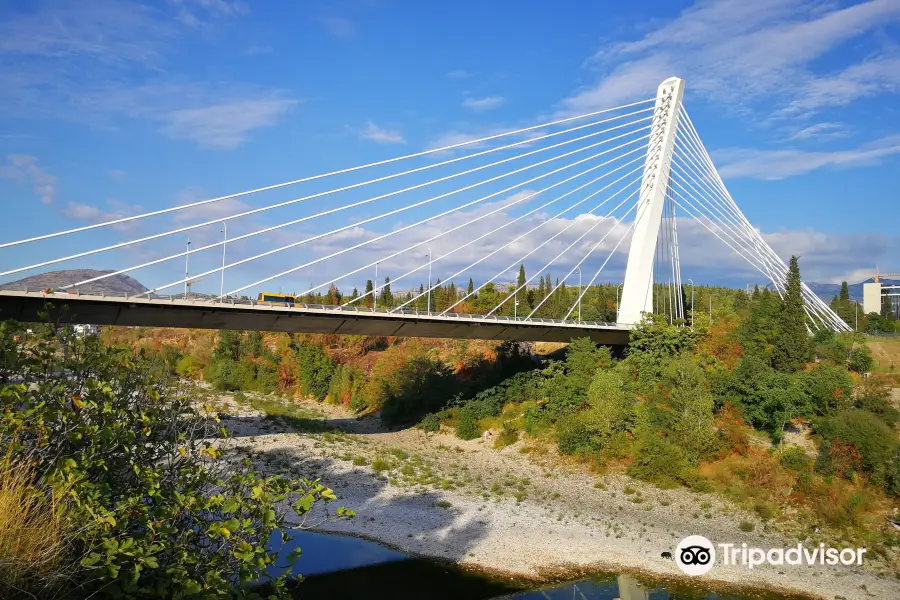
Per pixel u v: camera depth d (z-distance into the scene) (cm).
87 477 1198
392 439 7081
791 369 6694
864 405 5547
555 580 3391
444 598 3138
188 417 1611
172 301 5253
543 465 5831
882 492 4588
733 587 3384
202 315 5594
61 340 1415
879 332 11256
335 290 13725
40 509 1154
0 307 4881
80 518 1141
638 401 6228
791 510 4503
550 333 7488
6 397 1188
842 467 4766
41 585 1062
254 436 6334
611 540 3994
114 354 1484
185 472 1377
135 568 1124
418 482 5134
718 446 5281
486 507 4556
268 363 9875
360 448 6284
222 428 1542
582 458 5759
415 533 3972
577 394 6444
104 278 5288
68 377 1385
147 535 1217
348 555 3619
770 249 9144
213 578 1195
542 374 7294
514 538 3959
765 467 4994
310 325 6184
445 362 9281
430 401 7644
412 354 9569
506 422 6856
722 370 6431
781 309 7312
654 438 5359
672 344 7019
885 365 7738
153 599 1228
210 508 1302
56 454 1245
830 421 5191
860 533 4131
